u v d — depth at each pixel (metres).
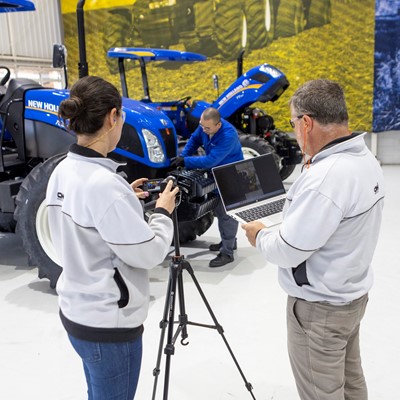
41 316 2.87
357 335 1.55
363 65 7.61
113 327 1.21
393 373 2.18
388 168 7.64
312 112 1.29
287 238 1.27
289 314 1.44
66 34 9.20
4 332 2.69
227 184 1.73
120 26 8.94
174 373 2.23
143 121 3.38
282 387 2.11
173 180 1.72
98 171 1.19
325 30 7.69
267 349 2.42
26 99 3.51
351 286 1.34
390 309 2.80
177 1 8.48
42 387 2.17
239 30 8.22
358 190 1.25
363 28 7.48
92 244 1.20
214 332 2.60
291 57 7.99
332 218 1.23
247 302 2.96
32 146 3.55
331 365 1.38
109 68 9.16
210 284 3.26
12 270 3.68
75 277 1.24
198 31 8.48
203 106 6.02
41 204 3.09
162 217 1.32
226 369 2.26
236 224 3.57
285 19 7.89
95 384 1.28
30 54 8.59
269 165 1.87
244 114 6.16
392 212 4.95
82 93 1.20
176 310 2.86
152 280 3.34
